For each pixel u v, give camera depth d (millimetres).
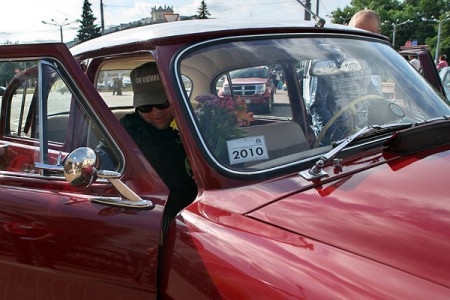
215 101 1958
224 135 1866
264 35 2215
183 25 2252
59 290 1734
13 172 1979
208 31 2070
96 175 1599
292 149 1984
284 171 1799
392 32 82625
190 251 1473
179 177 2459
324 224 1387
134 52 2094
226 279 1329
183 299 1454
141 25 2797
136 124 2588
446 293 1074
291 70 2254
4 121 2902
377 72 2430
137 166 1724
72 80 1760
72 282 1692
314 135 2152
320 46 2330
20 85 2404
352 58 2402
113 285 1613
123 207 1633
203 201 1666
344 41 2459
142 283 1561
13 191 1871
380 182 1588
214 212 1576
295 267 1252
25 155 2053
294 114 2291
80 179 1567
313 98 2275
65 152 2053
